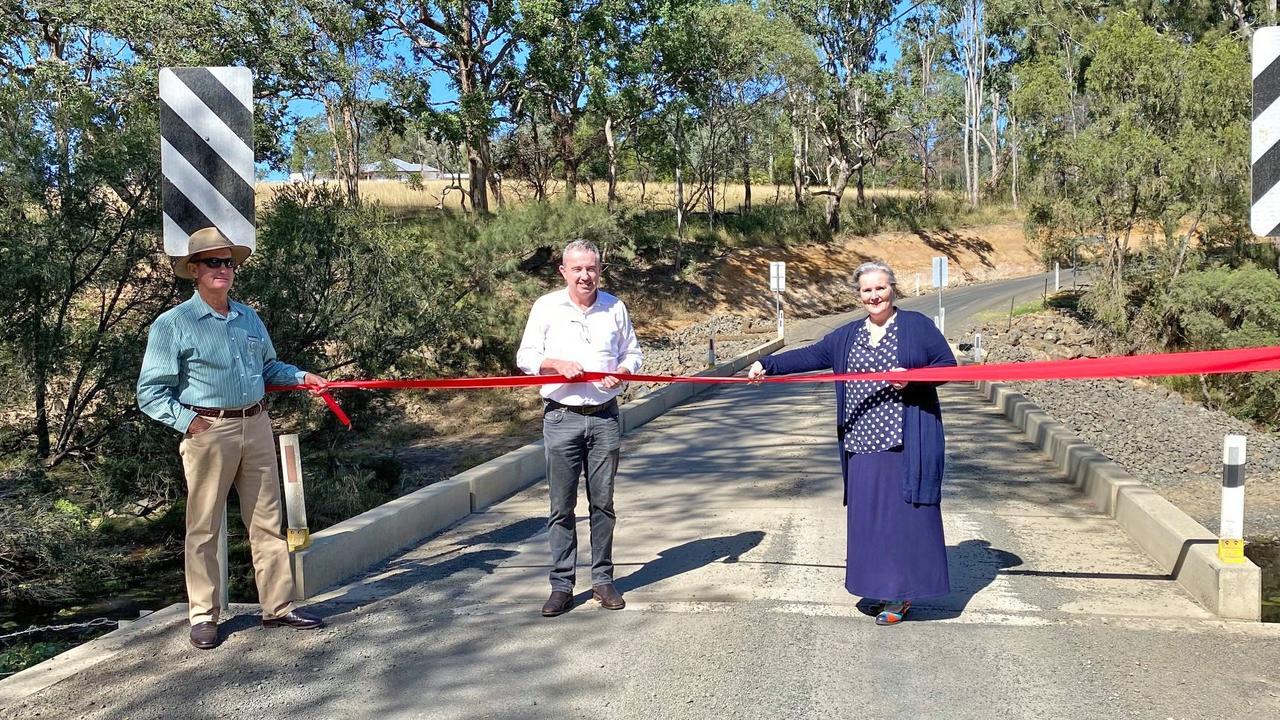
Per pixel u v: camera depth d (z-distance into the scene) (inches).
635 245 1386.6
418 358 676.1
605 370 204.4
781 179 2822.3
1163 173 1203.2
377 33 1251.8
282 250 561.0
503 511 326.0
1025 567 238.7
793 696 163.0
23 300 442.9
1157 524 241.4
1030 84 1368.1
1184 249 1208.2
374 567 257.1
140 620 210.1
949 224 2217.0
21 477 390.0
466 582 238.7
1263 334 1059.9
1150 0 1598.2
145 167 468.1
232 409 190.1
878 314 190.7
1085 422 651.5
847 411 192.5
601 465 206.4
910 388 186.2
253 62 948.6
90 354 452.8
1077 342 1223.5
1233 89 1188.5
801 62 1654.8
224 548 220.4
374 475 577.3
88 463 461.1
